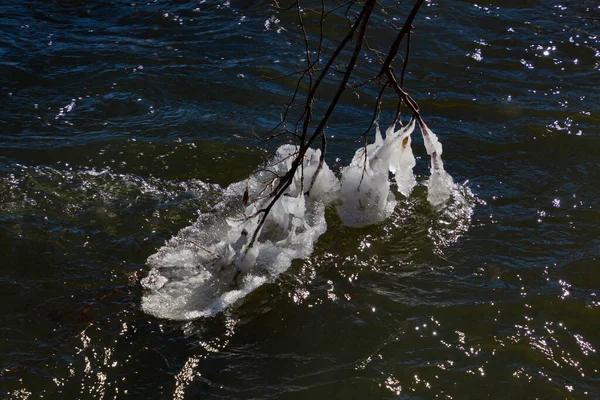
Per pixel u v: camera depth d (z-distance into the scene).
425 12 10.40
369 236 6.15
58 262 5.77
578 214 6.48
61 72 8.84
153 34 9.92
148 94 8.44
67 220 6.25
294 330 5.19
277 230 6.07
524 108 8.31
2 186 6.61
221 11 10.54
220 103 8.32
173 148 7.37
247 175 7.00
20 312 5.26
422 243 6.09
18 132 7.58
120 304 5.36
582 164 7.25
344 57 9.35
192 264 5.78
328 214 6.36
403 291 5.55
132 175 6.95
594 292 5.55
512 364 4.90
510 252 5.98
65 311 5.28
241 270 5.60
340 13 10.26
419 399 4.64
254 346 5.05
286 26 10.05
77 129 7.70
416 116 6.18
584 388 4.73
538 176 7.07
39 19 10.38
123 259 5.84
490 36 9.92
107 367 4.84
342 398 4.64
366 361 4.93
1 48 9.34
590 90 8.72
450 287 5.59
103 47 9.51
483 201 6.67
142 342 5.04
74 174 6.90
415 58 9.35
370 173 6.33
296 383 4.75
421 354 4.98
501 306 5.39
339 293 5.52
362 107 8.37
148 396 4.65
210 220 6.34
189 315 5.29
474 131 7.87
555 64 9.33
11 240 5.94
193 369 4.85
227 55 9.31
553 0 10.98
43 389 4.66
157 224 6.26
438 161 6.53
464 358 4.95
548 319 5.29
